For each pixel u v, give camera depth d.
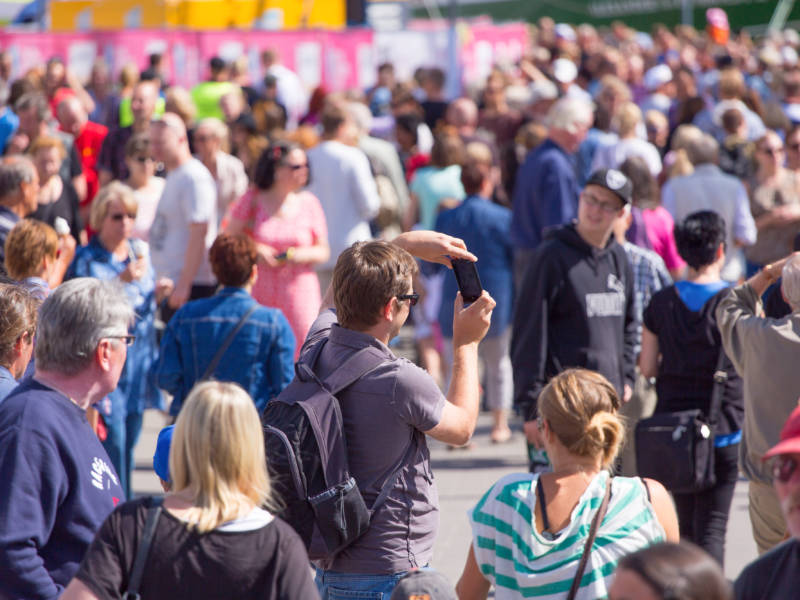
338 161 32.19
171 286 26.25
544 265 20.31
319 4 74.69
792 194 36.53
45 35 66.38
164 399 25.19
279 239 27.09
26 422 11.69
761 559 9.64
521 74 70.00
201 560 10.02
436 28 74.94
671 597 7.29
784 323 16.61
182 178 29.50
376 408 12.83
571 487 12.13
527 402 20.25
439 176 35.09
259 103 50.44
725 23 96.38
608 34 100.25
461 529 25.31
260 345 21.80
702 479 18.50
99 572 9.93
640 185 27.23
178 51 68.69
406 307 13.33
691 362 19.48
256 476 10.48
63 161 31.48
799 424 9.10
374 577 12.86
